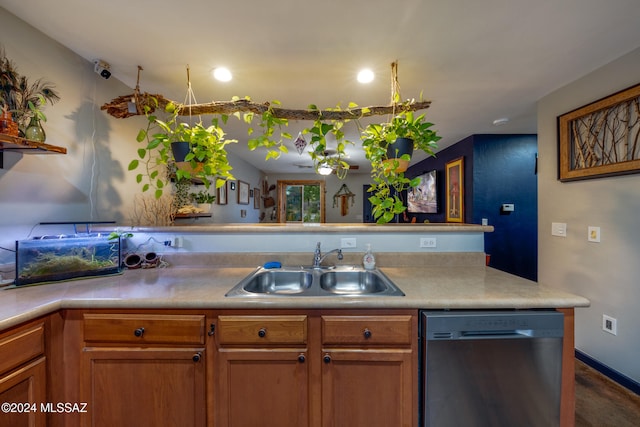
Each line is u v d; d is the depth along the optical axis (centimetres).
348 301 112
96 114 175
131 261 169
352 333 113
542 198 226
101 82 178
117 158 190
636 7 124
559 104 208
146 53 160
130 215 200
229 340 113
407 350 113
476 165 331
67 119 157
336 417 114
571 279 202
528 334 109
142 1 120
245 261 176
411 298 114
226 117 162
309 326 115
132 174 202
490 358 110
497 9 125
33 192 142
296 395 114
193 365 114
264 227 176
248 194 511
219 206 372
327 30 139
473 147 331
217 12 127
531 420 110
